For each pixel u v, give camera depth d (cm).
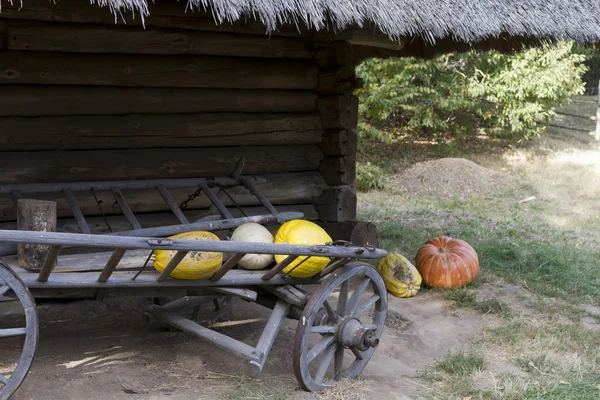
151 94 586
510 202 1248
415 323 563
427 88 1485
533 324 564
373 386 435
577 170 1504
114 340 484
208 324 515
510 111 1541
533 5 592
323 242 421
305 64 672
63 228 519
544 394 433
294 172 688
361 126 1479
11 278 331
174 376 429
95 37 546
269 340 406
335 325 421
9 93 524
